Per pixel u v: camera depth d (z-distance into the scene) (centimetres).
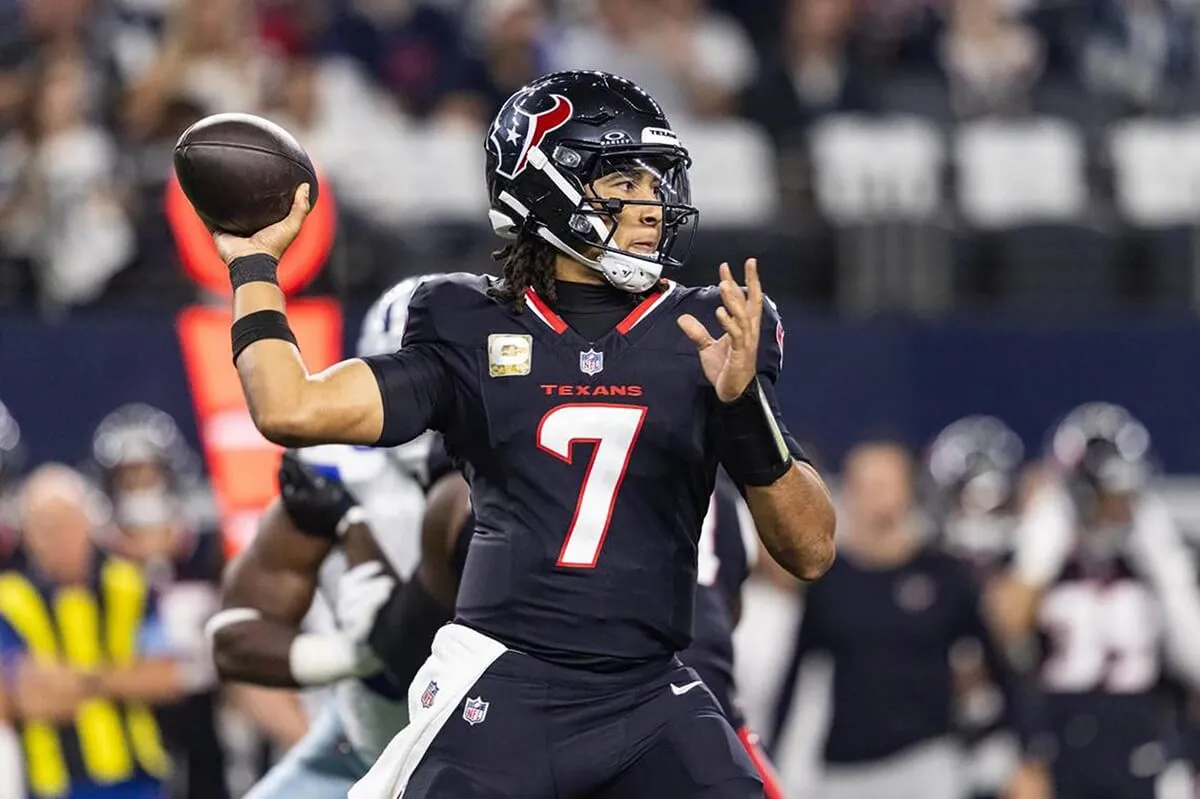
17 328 2873
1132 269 3525
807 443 3133
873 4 4212
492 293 1312
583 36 3972
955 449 3083
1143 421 3191
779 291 3384
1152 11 4597
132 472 2697
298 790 1797
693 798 1240
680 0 4038
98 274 3112
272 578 1680
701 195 3641
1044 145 3812
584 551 1264
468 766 1256
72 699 2508
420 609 1528
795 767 2814
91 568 2566
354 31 3928
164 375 2881
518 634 1269
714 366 1246
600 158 1289
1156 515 2953
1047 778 2838
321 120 3469
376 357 1283
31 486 2566
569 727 1259
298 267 2656
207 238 2648
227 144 1303
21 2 3816
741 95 3862
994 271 3472
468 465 1306
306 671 1639
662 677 1284
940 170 3728
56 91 3297
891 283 3372
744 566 1691
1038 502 2966
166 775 2575
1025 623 2889
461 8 4125
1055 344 3184
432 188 3500
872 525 2781
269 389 1238
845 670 2753
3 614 2509
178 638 2727
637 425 1271
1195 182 3831
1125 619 2878
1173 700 2900
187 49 3362
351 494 1662
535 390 1277
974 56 4134
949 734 2759
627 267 1289
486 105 3850
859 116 3894
